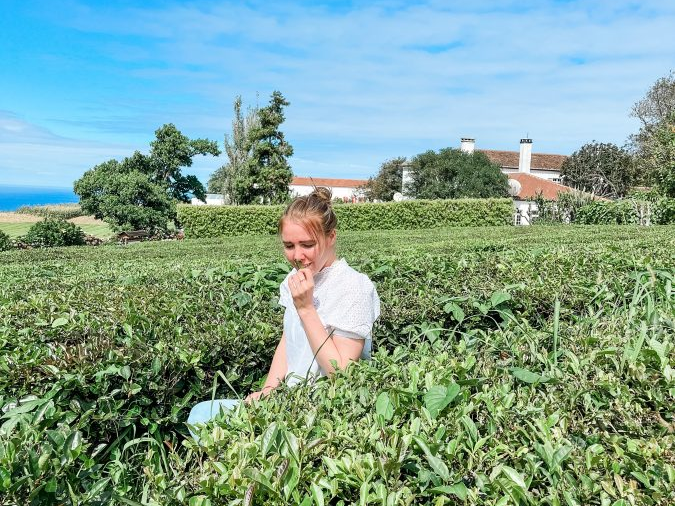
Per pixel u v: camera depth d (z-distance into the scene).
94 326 2.80
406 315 3.30
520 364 2.04
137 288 3.83
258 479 1.16
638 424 1.50
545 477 1.30
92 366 2.33
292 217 2.24
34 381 2.27
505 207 27.00
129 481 1.92
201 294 3.73
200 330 2.94
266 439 1.33
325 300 2.27
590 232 13.84
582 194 26.17
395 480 1.24
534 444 1.33
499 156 60.06
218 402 2.29
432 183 41.12
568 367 1.94
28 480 1.39
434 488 1.19
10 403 2.14
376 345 3.21
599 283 3.48
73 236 20.05
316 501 1.16
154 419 2.44
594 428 1.54
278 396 1.77
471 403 1.54
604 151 45.34
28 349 2.49
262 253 9.55
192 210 24.19
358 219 26.14
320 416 1.57
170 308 3.24
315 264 2.27
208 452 1.39
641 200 21.70
